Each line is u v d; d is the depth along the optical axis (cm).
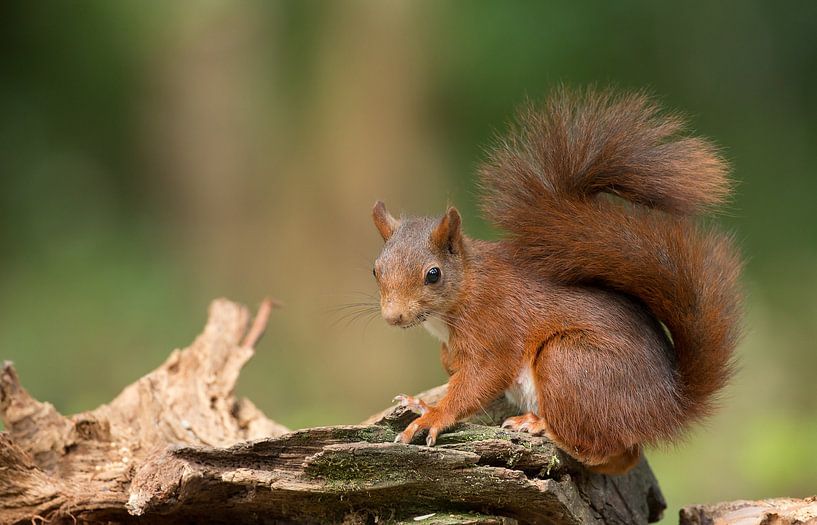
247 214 1662
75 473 675
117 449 699
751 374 1266
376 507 570
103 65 1742
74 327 1456
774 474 1093
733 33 1628
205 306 1548
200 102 1705
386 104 1641
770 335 1327
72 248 1609
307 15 1692
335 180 1633
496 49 1623
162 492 553
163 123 1717
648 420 607
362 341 1462
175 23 1716
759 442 1128
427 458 546
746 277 1436
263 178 1670
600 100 657
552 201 634
